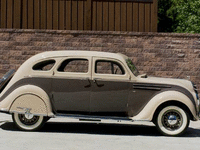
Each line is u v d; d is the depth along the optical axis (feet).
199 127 32.37
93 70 27.61
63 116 27.20
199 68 43.80
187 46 43.73
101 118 27.22
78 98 27.45
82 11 44.39
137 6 44.80
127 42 43.47
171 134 27.55
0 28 43.70
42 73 27.61
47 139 25.09
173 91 27.40
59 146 23.06
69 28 44.29
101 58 27.96
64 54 28.02
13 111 27.27
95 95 27.45
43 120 27.84
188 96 27.43
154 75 43.60
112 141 25.09
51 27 44.27
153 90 27.55
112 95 27.48
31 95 27.30
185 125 27.50
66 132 27.99
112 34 43.37
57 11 44.21
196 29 65.98
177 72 43.73
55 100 27.48
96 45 43.34
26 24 44.09
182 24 70.95
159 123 27.58
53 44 43.16
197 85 43.80
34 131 27.84
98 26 44.55
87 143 24.18
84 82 27.43
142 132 29.14
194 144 24.97
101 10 44.50
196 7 67.36
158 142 25.22
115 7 44.57
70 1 44.27
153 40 43.55
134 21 44.80
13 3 43.98
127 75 27.63
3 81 28.48
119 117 27.55
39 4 44.09
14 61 43.06
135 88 27.53
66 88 27.43
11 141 24.23
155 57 43.60
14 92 27.37
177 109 27.53
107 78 27.50
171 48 43.68
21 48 43.09
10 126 29.71
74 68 42.60
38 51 43.11
